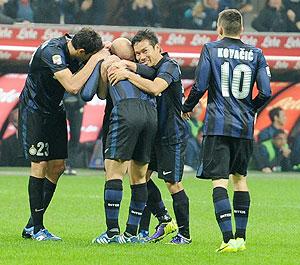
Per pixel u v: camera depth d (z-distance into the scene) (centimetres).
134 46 3584
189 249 3466
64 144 3806
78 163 8088
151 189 3744
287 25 9150
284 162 8456
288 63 8619
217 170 3353
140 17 8988
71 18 8838
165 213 3756
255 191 6569
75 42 3622
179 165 3650
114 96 3512
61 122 3778
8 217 4694
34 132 3731
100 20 8925
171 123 3631
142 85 3509
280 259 3309
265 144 8419
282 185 7106
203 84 3356
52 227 4312
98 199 5741
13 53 8100
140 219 3659
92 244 3553
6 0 8606
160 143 3644
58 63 3600
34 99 3722
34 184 3756
